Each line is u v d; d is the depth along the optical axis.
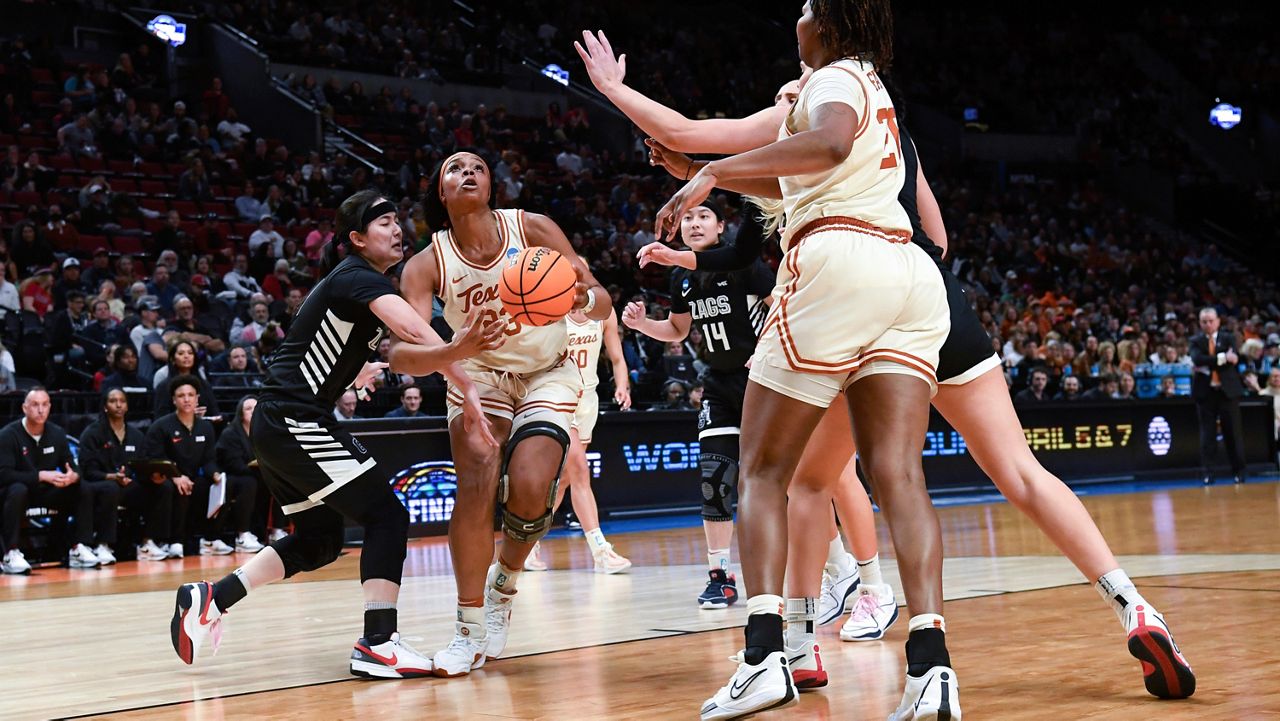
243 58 19.38
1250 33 30.86
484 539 3.60
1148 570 5.44
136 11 20.42
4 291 11.70
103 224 14.45
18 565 8.25
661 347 13.62
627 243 17.27
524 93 22.27
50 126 16.70
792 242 2.78
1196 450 14.50
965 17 29.34
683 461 11.35
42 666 3.97
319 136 18.09
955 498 12.48
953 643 3.68
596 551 6.68
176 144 16.77
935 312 2.74
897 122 2.85
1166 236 25.89
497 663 3.69
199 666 3.85
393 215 3.90
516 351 3.67
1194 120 29.22
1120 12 30.61
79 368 10.82
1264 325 20.20
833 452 3.13
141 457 9.02
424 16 23.36
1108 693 2.86
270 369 3.80
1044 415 13.35
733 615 4.68
